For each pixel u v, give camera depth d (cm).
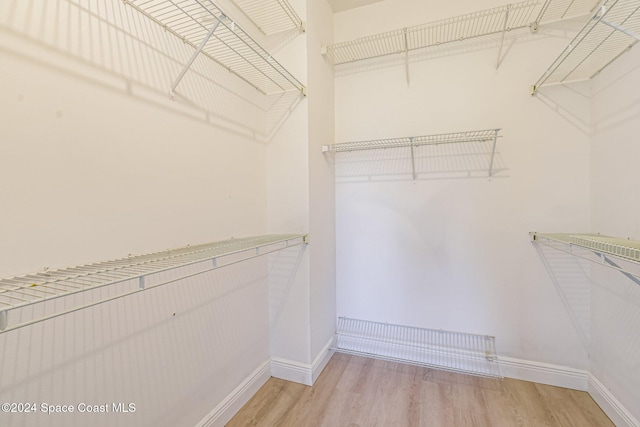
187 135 129
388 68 210
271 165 189
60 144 83
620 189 139
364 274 220
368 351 216
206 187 140
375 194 216
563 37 169
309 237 180
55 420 82
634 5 135
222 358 148
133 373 104
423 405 160
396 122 208
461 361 194
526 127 179
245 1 167
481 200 190
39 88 79
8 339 73
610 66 148
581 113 168
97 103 93
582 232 168
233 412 154
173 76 121
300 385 181
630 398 133
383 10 210
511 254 184
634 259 81
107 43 96
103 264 88
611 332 148
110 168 97
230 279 155
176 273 122
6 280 71
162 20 116
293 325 185
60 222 83
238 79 163
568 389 172
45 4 80
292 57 181
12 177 73
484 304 190
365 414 154
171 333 120
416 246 206
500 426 144
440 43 195
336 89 224
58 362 83
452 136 193
